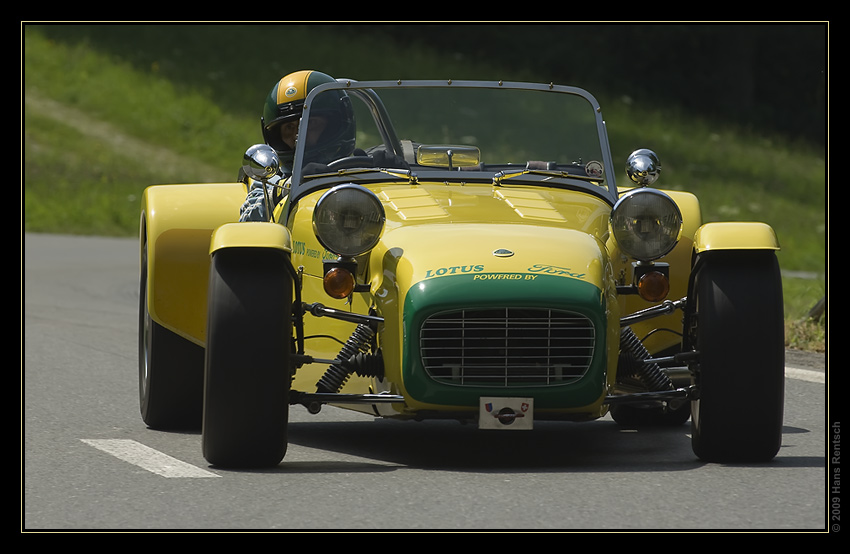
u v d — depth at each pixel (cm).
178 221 2306
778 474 1816
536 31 16075
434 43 15700
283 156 2441
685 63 15912
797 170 12612
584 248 1897
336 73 13775
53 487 1750
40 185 9588
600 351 1808
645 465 1911
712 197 10906
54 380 2856
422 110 2292
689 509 1593
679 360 1922
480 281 1800
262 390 1827
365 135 2295
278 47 14125
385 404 1898
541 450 2094
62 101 11788
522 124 2297
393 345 1850
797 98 16050
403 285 1839
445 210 2036
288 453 2048
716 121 14712
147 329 2370
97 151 10725
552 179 2222
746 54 15738
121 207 9319
